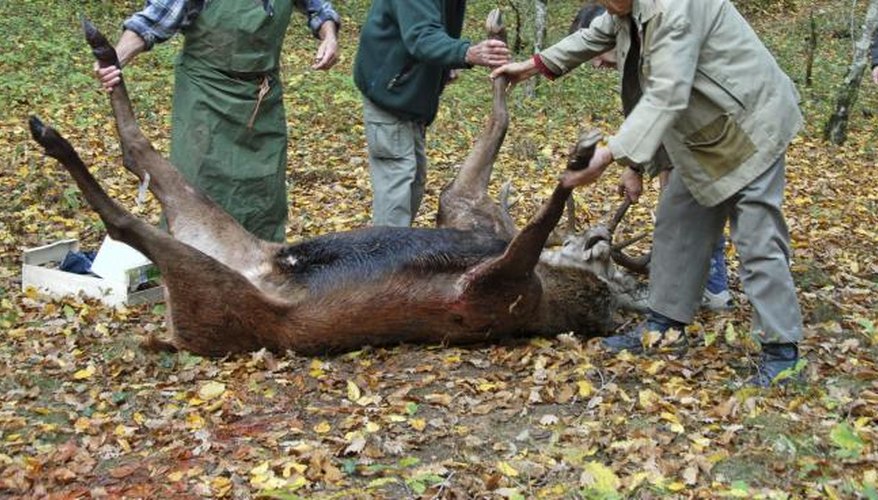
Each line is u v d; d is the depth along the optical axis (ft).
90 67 44.62
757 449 12.85
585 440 13.21
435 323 16.60
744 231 14.88
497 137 19.03
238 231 17.47
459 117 40.75
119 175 30.07
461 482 12.13
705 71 14.47
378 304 16.30
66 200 26.48
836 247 25.12
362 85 19.29
